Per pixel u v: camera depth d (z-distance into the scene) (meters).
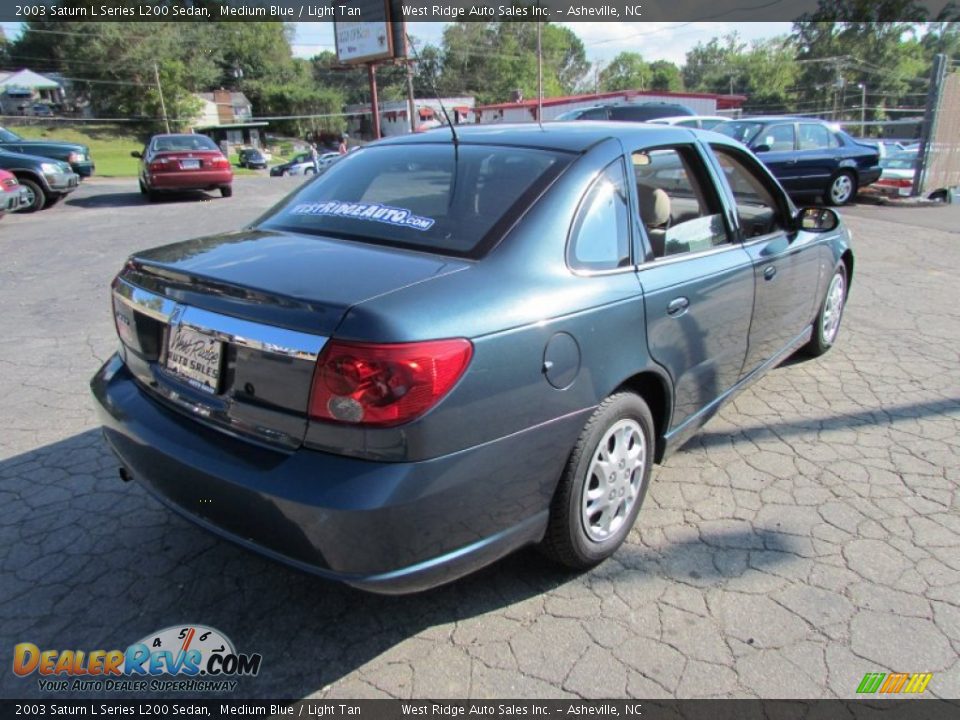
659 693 2.14
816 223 3.82
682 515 3.04
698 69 98.62
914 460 3.50
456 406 1.96
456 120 3.73
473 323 2.03
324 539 1.93
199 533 2.94
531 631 2.39
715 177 3.32
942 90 13.17
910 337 5.45
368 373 1.86
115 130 65.25
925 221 11.30
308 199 2.98
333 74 93.56
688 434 3.20
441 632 2.39
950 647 2.30
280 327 1.99
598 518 2.61
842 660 2.25
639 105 14.52
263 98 82.88
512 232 2.35
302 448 2.00
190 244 2.71
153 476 2.34
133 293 2.51
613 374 2.46
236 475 2.03
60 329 5.66
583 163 2.62
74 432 3.85
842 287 5.01
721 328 3.19
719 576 2.65
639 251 2.73
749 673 2.20
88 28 63.25
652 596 2.55
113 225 11.11
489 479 2.10
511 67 75.88
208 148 15.02
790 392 4.38
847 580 2.62
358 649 2.33
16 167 12.86
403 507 1.90
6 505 3.13
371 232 2.54
